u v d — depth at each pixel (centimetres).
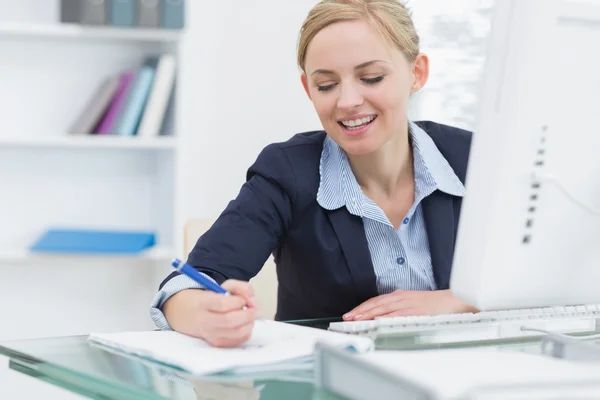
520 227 93
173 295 119
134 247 272
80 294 304
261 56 318
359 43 132
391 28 134
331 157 151
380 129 138
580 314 125
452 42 300
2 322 300
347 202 146
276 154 151
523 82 89
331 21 133
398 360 80
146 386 83
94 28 272
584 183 94
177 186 275
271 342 103
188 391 81
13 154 295
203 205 317
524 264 94
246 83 318
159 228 296
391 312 130
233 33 315
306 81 146
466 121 302
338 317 138
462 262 95
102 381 87
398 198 155
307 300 153
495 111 90
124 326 307
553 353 92
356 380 75
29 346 105
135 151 302
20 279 300
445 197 153
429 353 86
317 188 148
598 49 92
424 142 155
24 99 292
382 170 150
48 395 283
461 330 114
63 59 293
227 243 139
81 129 275
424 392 65
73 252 269
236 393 81
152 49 299
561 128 91
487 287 93
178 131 275
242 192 148
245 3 315
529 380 71
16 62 290
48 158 297
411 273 149
